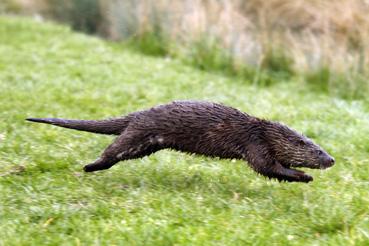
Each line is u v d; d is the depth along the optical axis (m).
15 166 25.02
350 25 43.28
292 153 22.27
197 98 37.31
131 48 51.34
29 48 48.88
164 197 22.27
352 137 30.75
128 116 23.09
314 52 44.31
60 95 36.06
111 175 24.38
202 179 24.52
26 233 19.45
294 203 22.30
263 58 45.72
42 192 22.67
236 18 48.28
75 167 25.22
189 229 19.86
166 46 49.91
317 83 42.66
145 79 41.34
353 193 23.38
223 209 21.70
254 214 21.30
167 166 25.48
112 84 39.62
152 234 19.28
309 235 20.02
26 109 33.03
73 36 53.84
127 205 21.62
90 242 18.92
